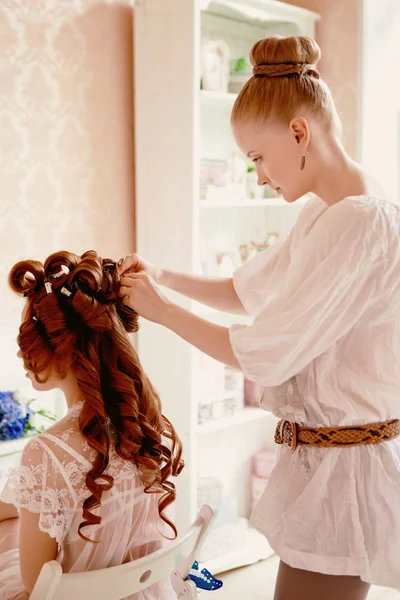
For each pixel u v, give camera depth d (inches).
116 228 109.0
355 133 119.3
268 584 108.0
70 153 102.3
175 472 60.3
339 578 61.6
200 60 107.0
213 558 110.2
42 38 97.7
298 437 63.4
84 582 48.1
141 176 108.0
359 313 58.6
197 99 100.5
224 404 115.0
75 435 53.7
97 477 52.3
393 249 58.2
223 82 110.7
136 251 111.7
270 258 74.2
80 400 56.2
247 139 62.2
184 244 103.5
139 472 55.6
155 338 108.4
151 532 57.1
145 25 104.3
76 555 53.4
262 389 64.9
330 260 56.7
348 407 60.4
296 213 124.5
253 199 113.0
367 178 63.2
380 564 60.4
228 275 117.5
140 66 105.8
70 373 56.1
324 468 61.1
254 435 129.2
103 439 52.9
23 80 96.3
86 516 51.4
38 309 55.2
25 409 88.3
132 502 54.8
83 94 103.0
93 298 55.2
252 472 129.3
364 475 60.9
